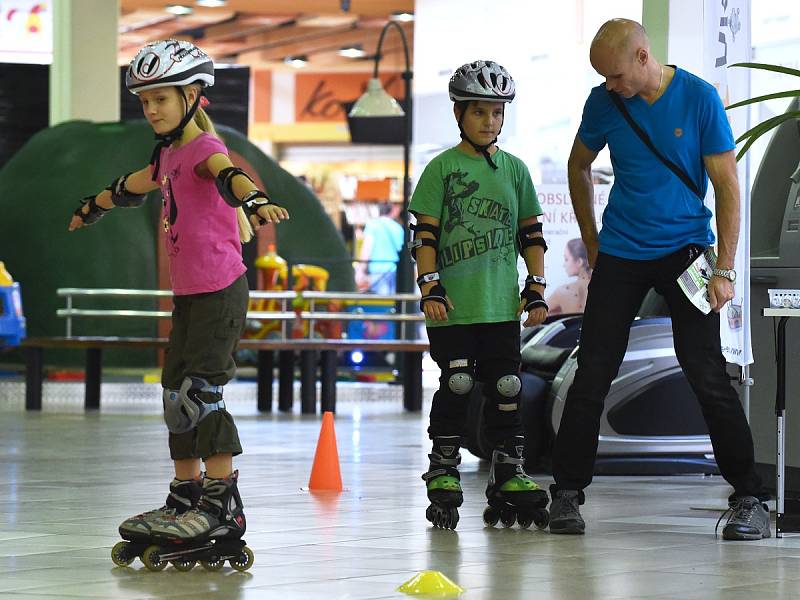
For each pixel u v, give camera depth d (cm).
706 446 1189
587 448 815
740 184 948
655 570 660
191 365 657
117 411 2208
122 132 3178
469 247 838
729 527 780
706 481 1149
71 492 1016
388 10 4722
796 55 1888
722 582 625
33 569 649
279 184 3300
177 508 673
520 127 2650
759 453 995
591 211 862
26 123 3847
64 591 586
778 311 799
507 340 845
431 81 3006
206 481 657
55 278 3047
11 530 794
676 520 873
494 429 845
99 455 1366
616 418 1179
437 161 849
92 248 3058
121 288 3050
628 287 820
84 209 727
